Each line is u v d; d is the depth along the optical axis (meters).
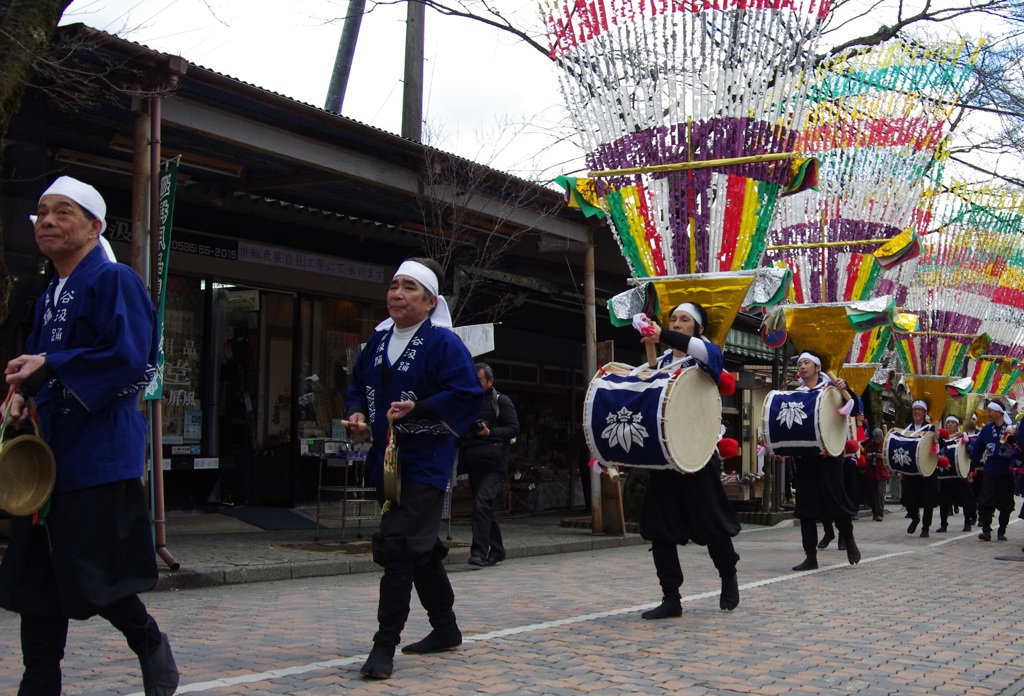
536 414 18.17
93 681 4.72
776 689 4.65
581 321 17.94
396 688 4.52
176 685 3.90
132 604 3.77
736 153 7.62
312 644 5.68
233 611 7.09
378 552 4.81
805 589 8.34
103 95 9.05
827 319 10.85
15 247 9.63
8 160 9.55
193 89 9.19
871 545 13.16
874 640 5.96
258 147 9.94
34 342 3.83
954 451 15.37
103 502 3.58
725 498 6.77
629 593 8.09
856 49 11.23
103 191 11.76
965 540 14.16
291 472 14.17
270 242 13.70
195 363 13.13
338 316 14.95
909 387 15.84
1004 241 16.06
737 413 24.59
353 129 10.39
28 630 3.69
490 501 10.40
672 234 7.71
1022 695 4.73
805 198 11.42
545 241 13.55
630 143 7.82
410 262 5.16
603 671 4.95
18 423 3.58
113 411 3.67
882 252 10.82
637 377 6.54
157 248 8.68
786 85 7.68
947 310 15.73
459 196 12.21
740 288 7.38
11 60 8.20
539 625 6.32
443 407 4.90
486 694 4.45
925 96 11.44
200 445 13.20
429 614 5.41
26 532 3.64
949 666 5.29
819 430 9.66
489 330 11.32
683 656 5.36
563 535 13.30
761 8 7.63
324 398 14.68
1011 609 7.37
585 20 7.94
